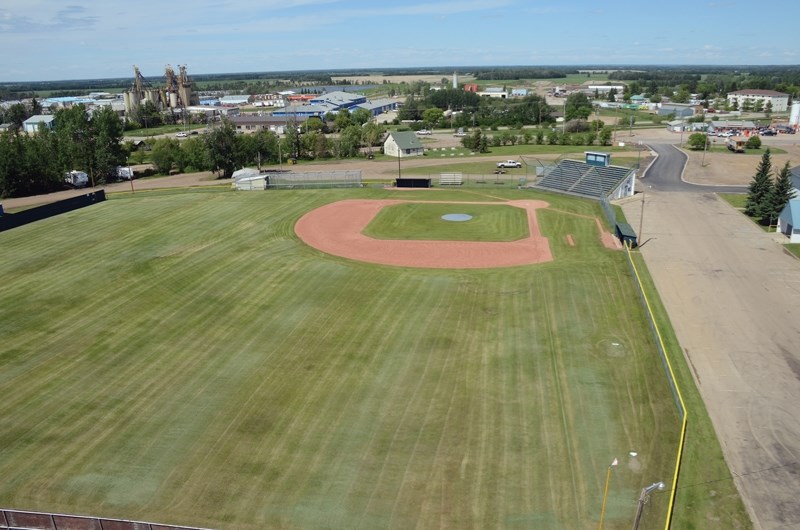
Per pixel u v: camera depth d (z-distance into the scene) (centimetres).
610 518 2600
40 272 5878
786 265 5838
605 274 5638
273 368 3969
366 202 8931
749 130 17088
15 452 3131
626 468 2922
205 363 4053
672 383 3638
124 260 6212
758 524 2569
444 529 2562
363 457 3045
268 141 14025
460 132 19225
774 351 4106
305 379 3819
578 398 3538
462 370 3903
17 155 10750
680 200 8912
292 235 7138
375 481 2867
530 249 6494
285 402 3559
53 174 11294
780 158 12694
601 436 3175
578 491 2772
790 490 2772
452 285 5431
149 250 6562
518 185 10138
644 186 10069
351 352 4175
